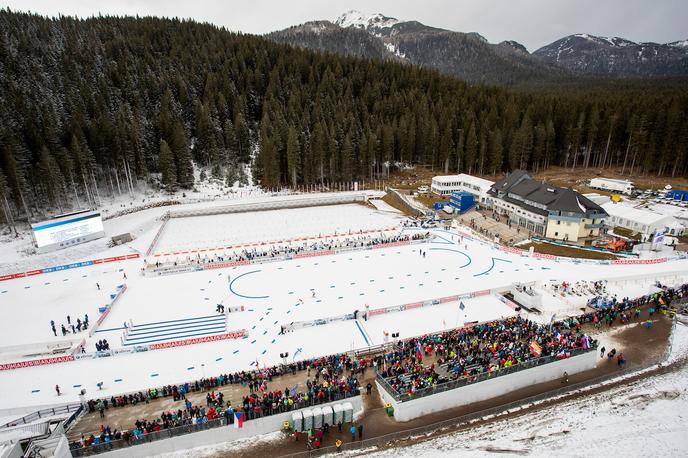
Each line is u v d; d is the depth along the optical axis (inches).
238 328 1728.6
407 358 1432.1
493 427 1184.2
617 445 1107.9
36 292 2087.8
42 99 3959.2
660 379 1374.3
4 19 5462.6
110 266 2389.3
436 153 4650.6
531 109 4960.6
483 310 1839.3
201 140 4264.3
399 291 2053.4
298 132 4389.8
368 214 3430.1
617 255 2413.9
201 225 3189.0
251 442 1144.2
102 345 1555.1
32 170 3134.8
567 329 1625.2
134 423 1172.5
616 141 4699.8
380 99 5388.8
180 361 1497.3
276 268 2347.4
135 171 3767.2
